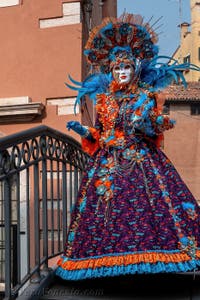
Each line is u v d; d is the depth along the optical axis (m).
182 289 2.94
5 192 2.62
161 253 2.67
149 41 3.58
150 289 2.94
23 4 6.05
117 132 3.21
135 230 2.75
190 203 2.98
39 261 3.05
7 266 2.59
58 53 5.91
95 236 2.84
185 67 3.58
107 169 3.08
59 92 5.83
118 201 2.89
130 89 3.30
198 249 2.77
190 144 21.66
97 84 3.69
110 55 3.52
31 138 3.01
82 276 2.73
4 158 2.58
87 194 3.05
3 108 5.72
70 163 4.11
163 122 3.13
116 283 3.09
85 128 3.38
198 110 21.67
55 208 5.44
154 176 3.02
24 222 5.51
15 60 6.00
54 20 5.97
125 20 3.58
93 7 7.57
